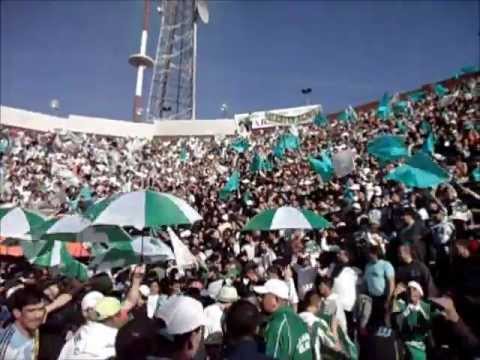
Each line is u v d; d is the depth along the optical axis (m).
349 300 8.03
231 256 11.77
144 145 55.00
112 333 4.04
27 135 52.44
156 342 3.09
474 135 18.50
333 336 5.60
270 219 9.16
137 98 62.94
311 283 8.79
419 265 7.43
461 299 4.85
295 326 4.59
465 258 5.44
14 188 33.22
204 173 38.47
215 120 57.03
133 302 5.43
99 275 6.15
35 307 4.20
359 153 25.06
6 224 8.11
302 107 51.06
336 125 40.81
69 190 31.03
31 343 4.23
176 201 6.77
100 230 7.26
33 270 8.98
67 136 52.03
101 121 57.75
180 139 56.38
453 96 30.84
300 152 32.78
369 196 14.59
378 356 6.49
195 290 8.03
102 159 47.22
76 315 5.66
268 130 52.09
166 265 10.79
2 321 5.22
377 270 7.74
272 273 7.99
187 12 68.19
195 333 3.14
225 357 3.70
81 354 3.89
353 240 9.97
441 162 17.00
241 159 38.06
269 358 3.66
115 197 6.68
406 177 11.34
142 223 6.29
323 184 19.50
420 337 6.39
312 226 9.11
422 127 25.08
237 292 7.33
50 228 7.51
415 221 9.34
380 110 34.94
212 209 20.92
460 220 8.84
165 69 67.19
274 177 25.05
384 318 7.29
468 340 3.82
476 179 14.02
